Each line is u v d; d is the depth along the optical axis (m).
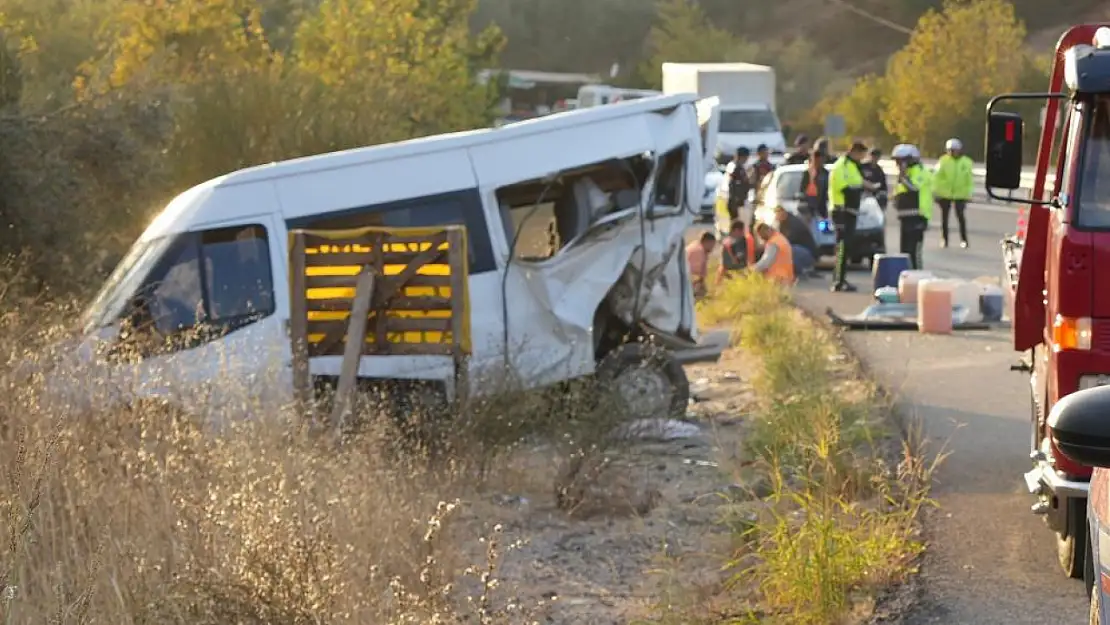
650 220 23.22
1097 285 13.55
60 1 48.53
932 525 16.33
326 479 14.82
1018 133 14.41
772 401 22.45
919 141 115.31
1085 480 13.59
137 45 48.31
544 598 14.30
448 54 61.19
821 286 43.03
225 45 49.09
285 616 11.38
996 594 13.81
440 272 20.55
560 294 22.61
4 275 23.78
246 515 12.45
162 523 12.54
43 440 13.18
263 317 21.16
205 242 21.39
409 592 12.84
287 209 21.72
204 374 20.50
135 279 21.20
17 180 27.81
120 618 10.93
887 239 57.16
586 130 22.75
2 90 30.56
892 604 13.49
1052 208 14.42
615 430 20.36
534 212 23.20
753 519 16.38
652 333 23.86
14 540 11.22
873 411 21.91
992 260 47.16
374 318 20.50
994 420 22.41
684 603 13.52
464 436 19.39
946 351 29.56
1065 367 13.66
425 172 22.19
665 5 195.12
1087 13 175.00
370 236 20.42
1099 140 13.76
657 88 187.00
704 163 24.27
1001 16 113.62
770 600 13.72
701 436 22.38
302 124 41.19
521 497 18.56
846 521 15.48
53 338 18.00
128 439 14.63
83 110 31.28
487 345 22.11
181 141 39.66
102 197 30.84
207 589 11.30
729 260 43.78
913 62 115.25
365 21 56.47
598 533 16.86
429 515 15.18
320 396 20.16
